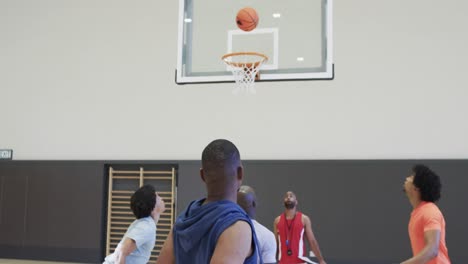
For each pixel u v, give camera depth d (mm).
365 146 6625
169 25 7457
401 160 6422
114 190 7328
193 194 6922
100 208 7191
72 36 7730
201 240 1248
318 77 4738
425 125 6516
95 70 7574
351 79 6781
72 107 7551
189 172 6973
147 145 7246
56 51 7734
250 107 7012
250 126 6969
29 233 7348
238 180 1345
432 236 2338
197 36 5078
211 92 7156
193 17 5160
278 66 4852
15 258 7344
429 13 6711
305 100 6867
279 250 4922
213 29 5051
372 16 6848
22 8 7898
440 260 2375
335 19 6930
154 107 7305
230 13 5012
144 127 7293
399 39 6738
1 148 7656
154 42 7465
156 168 7242
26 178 7473
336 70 6840
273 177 6711
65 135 7508
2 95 7781
